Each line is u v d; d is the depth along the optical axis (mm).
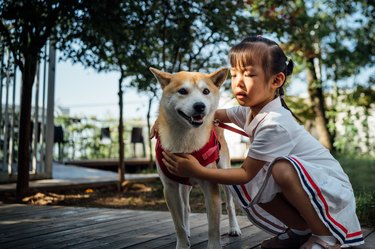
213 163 2211
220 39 5332
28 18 4684
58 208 3846
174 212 2184
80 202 4918
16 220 3184
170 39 5219
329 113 11016
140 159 10617
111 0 4684
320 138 11648
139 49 5383
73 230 2764
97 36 5133
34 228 2842
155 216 3328
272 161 1870
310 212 1810
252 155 1924
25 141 5020
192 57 5637
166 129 2172
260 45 1923
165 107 2211
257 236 2551
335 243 1839
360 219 3027
